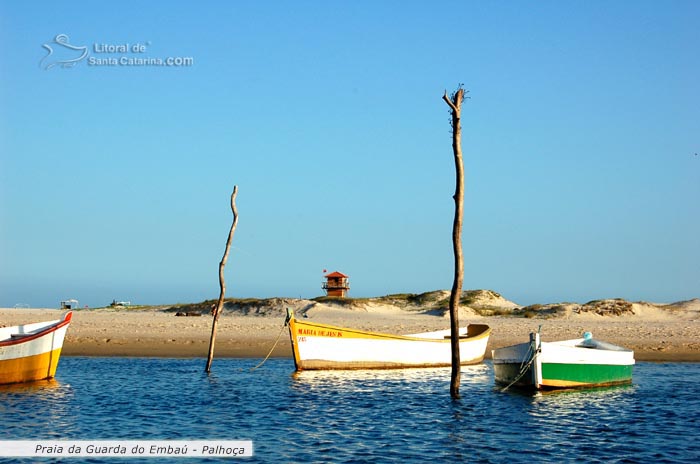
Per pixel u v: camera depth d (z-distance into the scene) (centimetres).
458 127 2488
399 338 3369
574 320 6881
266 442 2008
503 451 1922
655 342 4609
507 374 2845
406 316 7494
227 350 4078
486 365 3675
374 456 1870
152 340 4425
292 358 3831
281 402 2581
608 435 2108
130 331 4909
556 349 2753
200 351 4031
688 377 3281
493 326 5847
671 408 2514
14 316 6850
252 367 3475
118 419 2280
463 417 2342
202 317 7088
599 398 2700
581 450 1936
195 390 2811
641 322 6619
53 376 2973
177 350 4050
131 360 3681
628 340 4722
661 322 6662
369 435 2092
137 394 2711
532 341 2723
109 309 9356
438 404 2559
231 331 5066
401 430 2156
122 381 3012
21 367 2838
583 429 2181
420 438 2061
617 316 7262
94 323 5544
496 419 2316
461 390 2856
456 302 2572
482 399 2659
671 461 1831
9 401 2531
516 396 2727
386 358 3344
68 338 4416
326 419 2305
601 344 3162
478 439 2052
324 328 3216
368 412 2416
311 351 3195
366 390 2842
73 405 2483
